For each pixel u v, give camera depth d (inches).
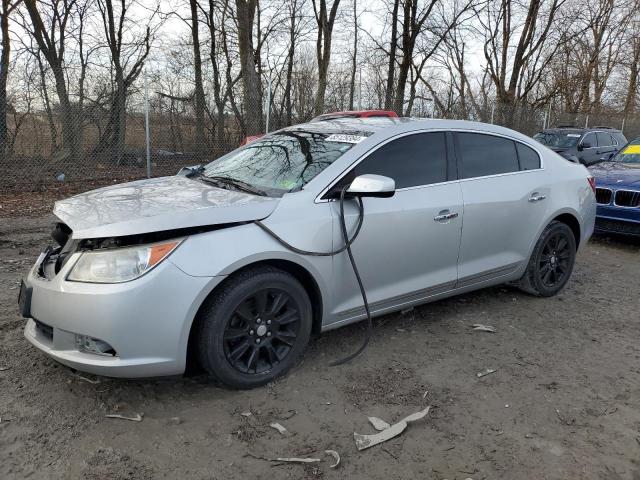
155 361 105.7
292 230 120.6
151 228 105.1
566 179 187.8
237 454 99.3
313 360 136.3
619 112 992.2
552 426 111.4
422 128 151.9
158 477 92.4
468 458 100.3
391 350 144.1
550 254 187.0
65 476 91.5
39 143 422.0
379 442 103.7
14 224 288.2
